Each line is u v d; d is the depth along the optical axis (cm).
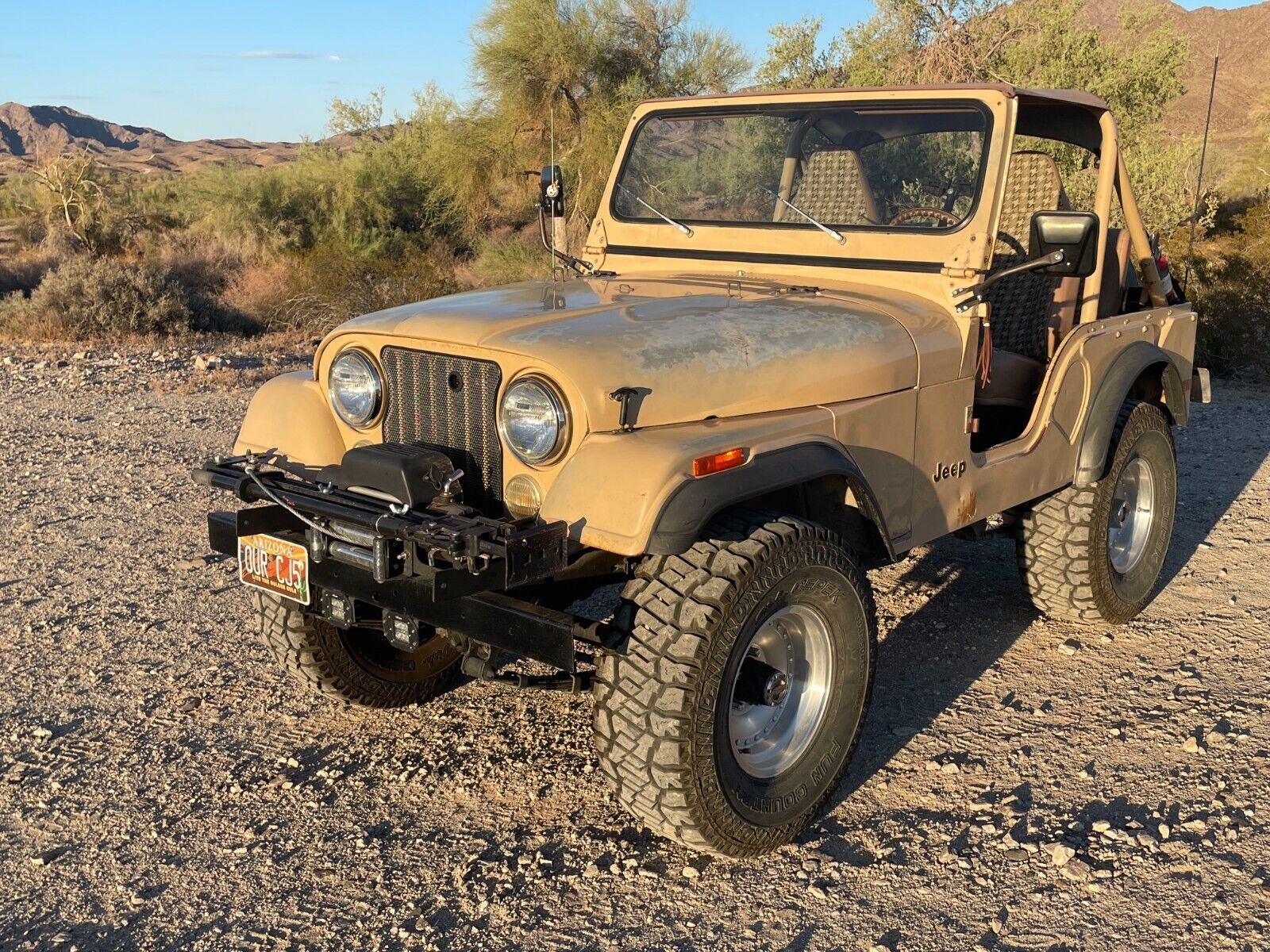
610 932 283
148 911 294
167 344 1371
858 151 400
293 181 2516
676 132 443
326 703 414
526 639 281
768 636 315
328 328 1500
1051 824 329
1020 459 409
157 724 397
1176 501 647
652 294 363
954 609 505
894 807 343
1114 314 523
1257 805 337
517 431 296
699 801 288
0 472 747
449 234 2412
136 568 557
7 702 412
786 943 279
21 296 1513
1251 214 1271
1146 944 275
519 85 1956
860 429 335
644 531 268
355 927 286
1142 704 409
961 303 373
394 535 285
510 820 336
